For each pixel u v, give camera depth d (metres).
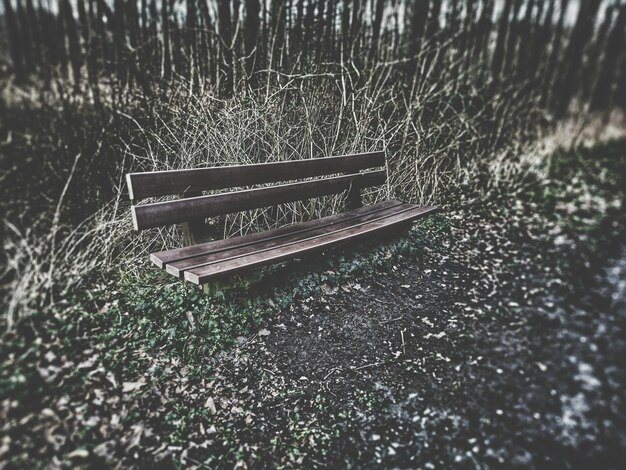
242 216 3.56
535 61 8.01
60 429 1.78
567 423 2.17
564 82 8.54
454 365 2.56
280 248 2.73
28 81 4.92
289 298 2.87
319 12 5.23
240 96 4.06
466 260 3.89
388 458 1.94
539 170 6.35
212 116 3.83
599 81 8.95
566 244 4.35
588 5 8.16
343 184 3.69
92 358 2.18
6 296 2.42
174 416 1.99
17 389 1.87
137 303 2.62
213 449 1.90
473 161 5.71
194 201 2.56
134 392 2.06
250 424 2.05
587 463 1.94
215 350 2.41
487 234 4.44
